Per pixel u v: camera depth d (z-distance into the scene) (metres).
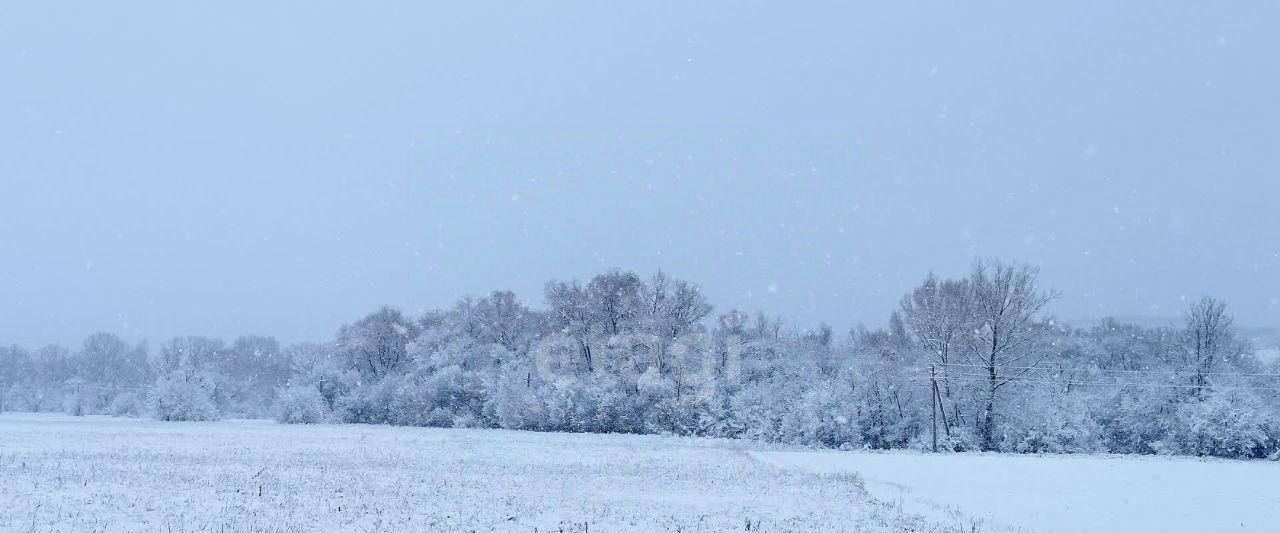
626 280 72.62
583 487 27.22
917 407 54.91
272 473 27.83
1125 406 54.91
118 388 99.25
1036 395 54.69
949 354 56.62
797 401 55.66
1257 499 29.00
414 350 77.75
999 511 25.50
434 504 22.73
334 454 36.16
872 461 41.12
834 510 23.64
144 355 118.25
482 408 68.81
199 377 80.31
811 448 51.38
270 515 20.19
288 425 67.62
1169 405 54.22
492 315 79.44
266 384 100.50
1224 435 50.03
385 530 19.05
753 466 35.19
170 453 35.00
